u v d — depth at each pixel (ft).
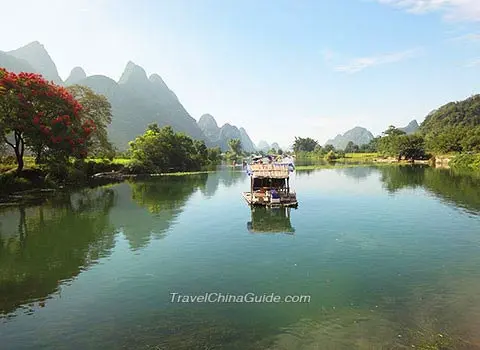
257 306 49.16
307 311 47.32
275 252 74.18
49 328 44.06
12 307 50.34
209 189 184.14
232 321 45.01
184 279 59.82
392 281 57.16
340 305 48.88
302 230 92.79
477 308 46.75
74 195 159.84
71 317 46.93
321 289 54.49
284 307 48.65
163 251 76.07
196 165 394.93
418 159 440.86
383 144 555.28
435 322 43.29
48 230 95.50
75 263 69.21
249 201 131.85
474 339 39.09
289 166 138.00
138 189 183.21
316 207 125.90
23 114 148.36
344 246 77.61
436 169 291.58
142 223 103.24
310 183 203.62
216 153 577.02
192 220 106.83
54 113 168.86
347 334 41.04
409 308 47.39
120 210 123.44
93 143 250.98
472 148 349.41
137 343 40.16
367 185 188.55
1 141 147.74
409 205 126.11
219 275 61.36
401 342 38.88
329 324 43.60
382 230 91.15
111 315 47.32
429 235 85.35
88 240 85.56
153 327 43.83
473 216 105.19
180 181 227.20
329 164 412.77
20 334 42.75
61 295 54.29
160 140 337.31
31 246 81.00
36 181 168.76
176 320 45.55
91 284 58.39
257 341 40.11
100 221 106.11
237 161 586.45
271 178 139.64
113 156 296.51
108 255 73.92
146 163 299.17
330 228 94.38
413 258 68.69
